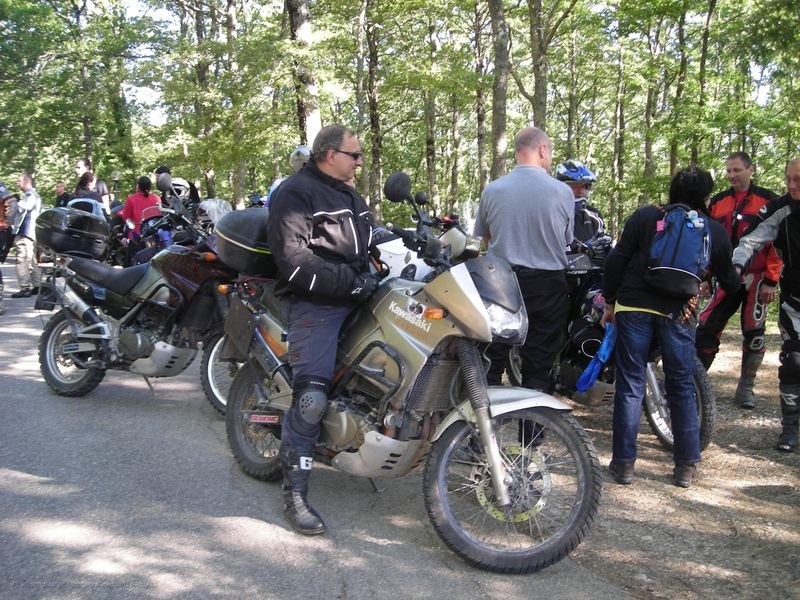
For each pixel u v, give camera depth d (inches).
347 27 858.1
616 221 1173.1
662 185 688.4
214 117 629.9
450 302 136.6
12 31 1216.2
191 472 180.2
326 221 150.3
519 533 144.3
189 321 224.8
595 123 1617.9
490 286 137.7
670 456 198.4
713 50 677.9
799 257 194.4
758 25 422.3
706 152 662.5
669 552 144.6
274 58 567.8
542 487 141.9
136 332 225.0
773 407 236.4
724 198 245.8
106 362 230.1
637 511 163.3
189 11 965.2
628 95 1147.9
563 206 179.0
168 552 139.8
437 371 143.5
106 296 228.1
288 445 150.4
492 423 138.2
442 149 1577.3
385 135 1352.1
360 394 151.6
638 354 176.2
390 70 947.3
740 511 163.5
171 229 297.3
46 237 236.2
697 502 168.4
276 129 625.3
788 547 146.2
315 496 168.2
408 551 143.2
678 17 699.4
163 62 628.1
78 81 1178.6
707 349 236.8
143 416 223.6
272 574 133.0
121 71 636.7
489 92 1042.7
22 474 175.5
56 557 136.5
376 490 170.1
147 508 159.0
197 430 212.2
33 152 1385.3
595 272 201.5
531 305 179.3
